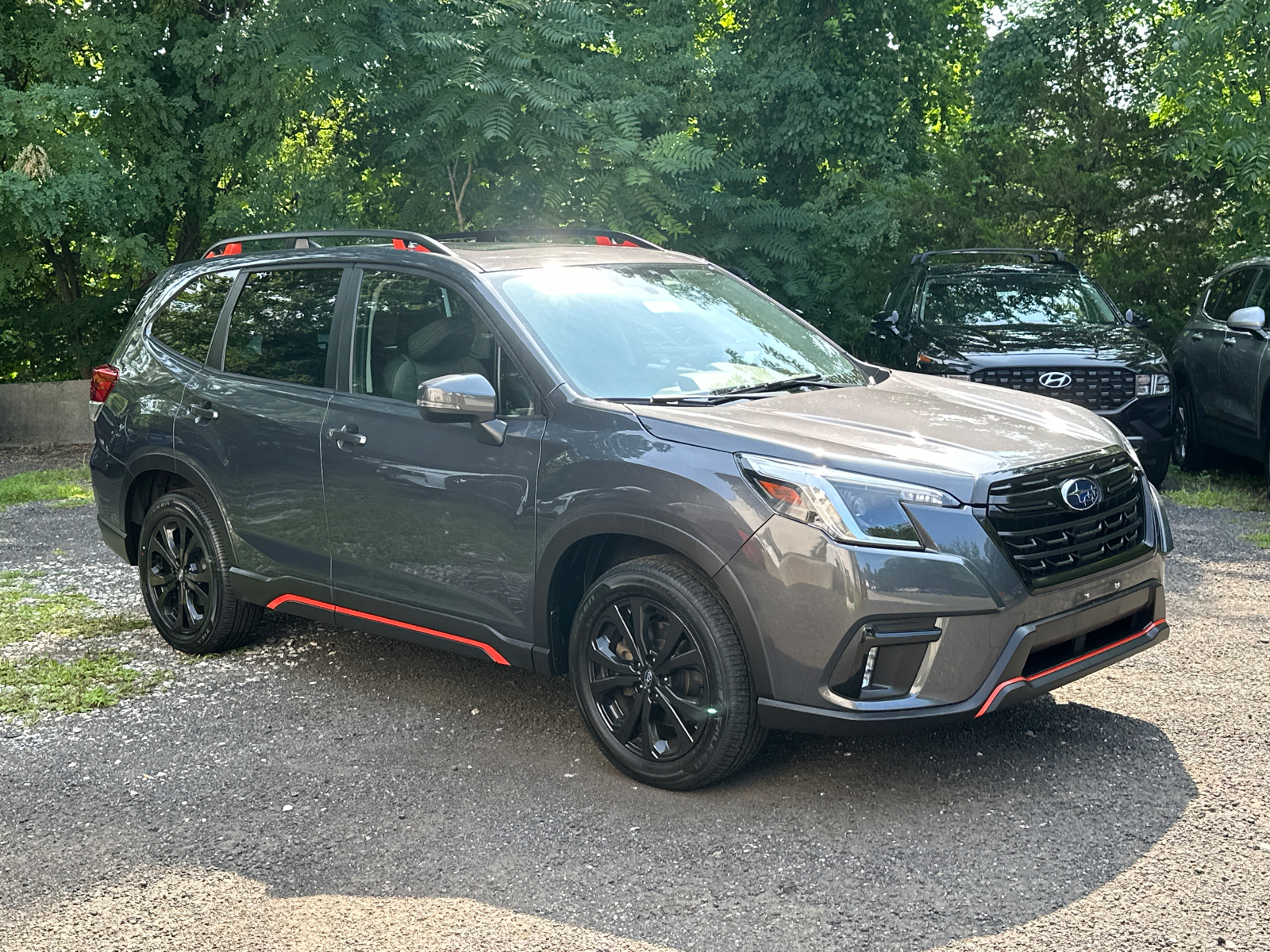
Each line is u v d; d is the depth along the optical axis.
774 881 3.33
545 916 3.19
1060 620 3.71
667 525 3.79
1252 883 3.21
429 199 13.87
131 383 5.77
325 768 4.25
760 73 18.39
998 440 3.93
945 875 3.33
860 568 3.52
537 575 4.16
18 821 3.88
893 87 19.62
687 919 3.15
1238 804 3.71
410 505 4.52
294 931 3.14
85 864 3.56
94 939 3.12
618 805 3.87
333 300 4.99
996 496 3.63
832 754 4.20
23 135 13.69
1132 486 4.15
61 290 18.27
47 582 7.10
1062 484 3.79
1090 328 9.43
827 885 3.30
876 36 19.28
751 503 3.66
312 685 5.14
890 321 10.11
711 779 3.87
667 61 13.82
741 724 3.77
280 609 5.17
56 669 5.38
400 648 5.63
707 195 14.25
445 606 4.50
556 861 3.50
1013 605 3.60
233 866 3.53
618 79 12.88
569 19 12.34
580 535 4.01
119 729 4.68
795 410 4.13
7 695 5.07
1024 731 4.36
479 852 3.57
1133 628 4.15
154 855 3.61
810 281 15.34
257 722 4.72
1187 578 6.65
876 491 3.58
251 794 4.04
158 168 15.26
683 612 3.81
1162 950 2.89
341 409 4.79
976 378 8.67
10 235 14.95
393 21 12.30
